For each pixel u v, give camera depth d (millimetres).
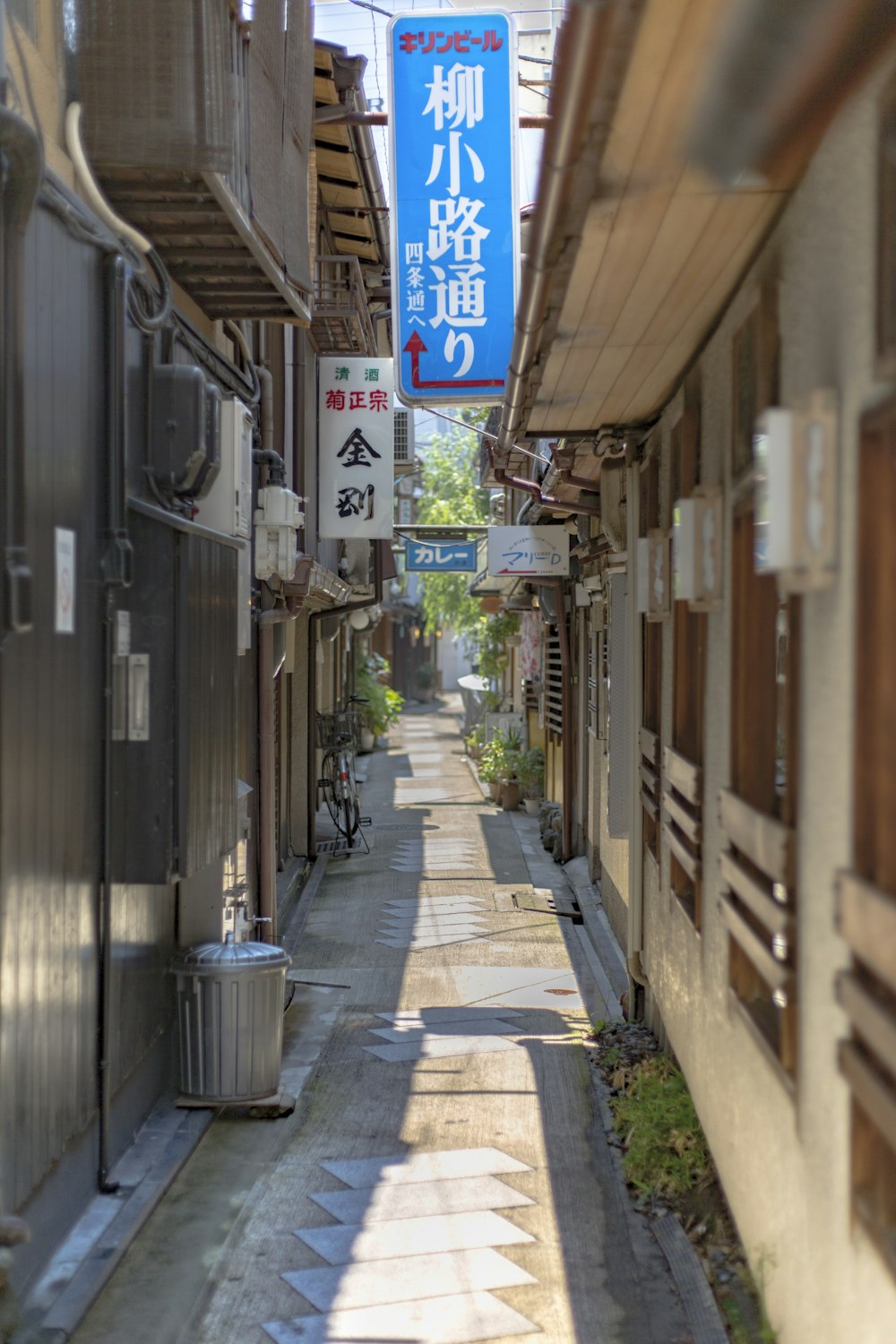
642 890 7363
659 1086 5910
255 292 6676
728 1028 4293
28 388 3904
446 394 8125
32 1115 4031
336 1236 4887
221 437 6449
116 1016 5180
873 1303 2549
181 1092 6133
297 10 6656
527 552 13000
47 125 4594
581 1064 7031
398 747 29844
